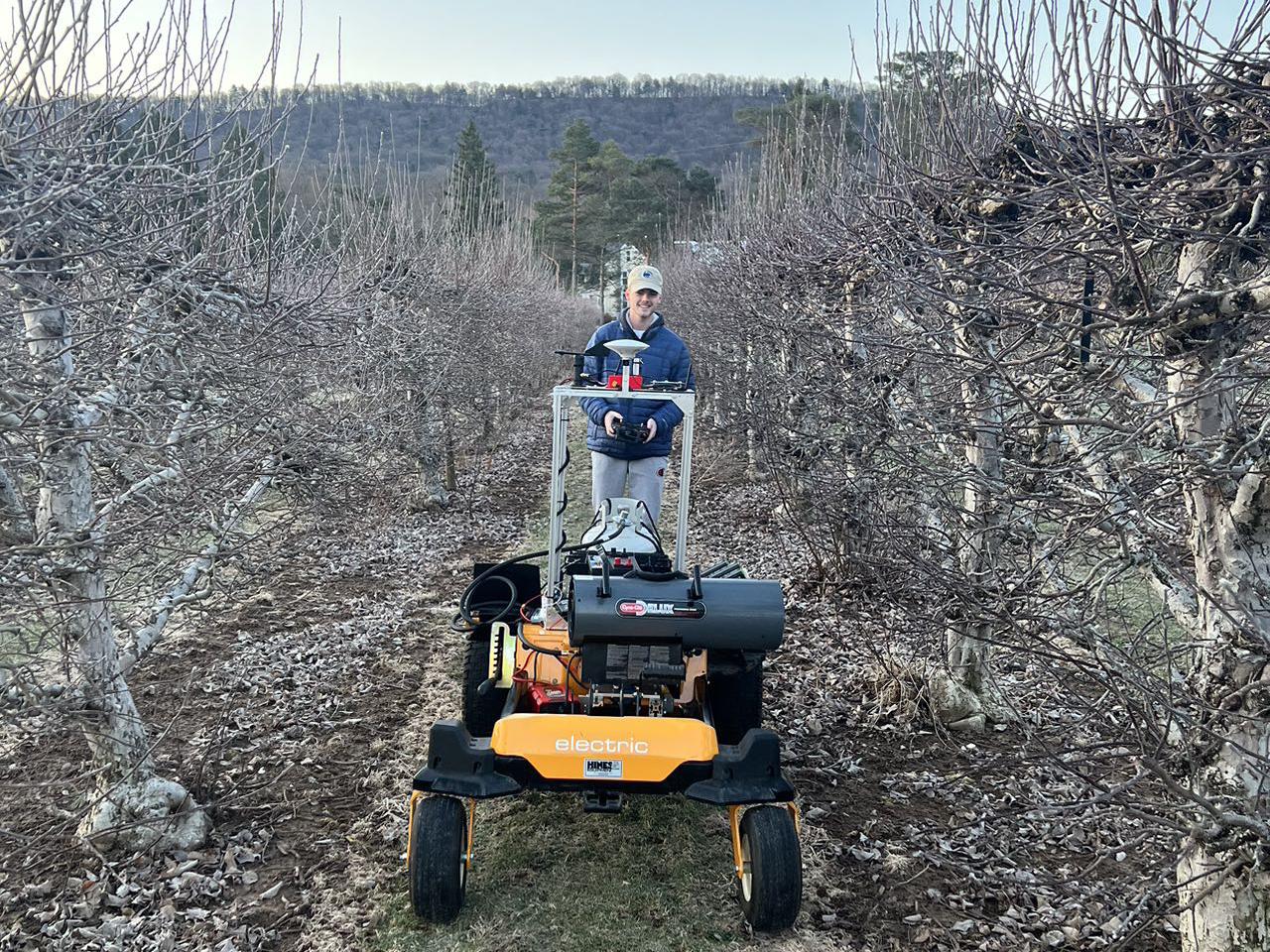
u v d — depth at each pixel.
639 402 5.13
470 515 11.72
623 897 3.95
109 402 3.71
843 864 4.19
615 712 3.97
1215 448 2.69
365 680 6.31
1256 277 2.56
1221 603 2.73
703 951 3.60
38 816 4.39
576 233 50.00
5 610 3.51
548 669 4.18
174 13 4.11
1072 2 2.87
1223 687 2.70
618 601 3.66
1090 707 3.06
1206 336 2.72
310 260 6.93
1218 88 2.69
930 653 5.66
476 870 4.15
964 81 4.93
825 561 8.44
